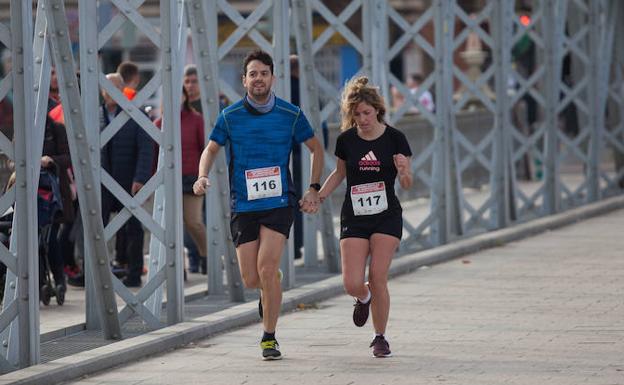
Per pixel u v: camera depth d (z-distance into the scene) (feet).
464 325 86.89
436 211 128.98
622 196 174.81
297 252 125.18
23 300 73.00
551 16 153.48
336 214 155.84
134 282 109.81
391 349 78.89
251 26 102.27
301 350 79.46
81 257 114.01
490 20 142.41
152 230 86.17
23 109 72.33
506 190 143.64
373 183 75.61
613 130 177.27
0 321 72.28
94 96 83.87
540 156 155.74
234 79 269.85
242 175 76.07
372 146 75.25
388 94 123.24
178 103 86.38
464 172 195.72
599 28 164.55
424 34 302.86
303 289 101.24
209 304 99.19
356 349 79.36
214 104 98.07
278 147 75.92
